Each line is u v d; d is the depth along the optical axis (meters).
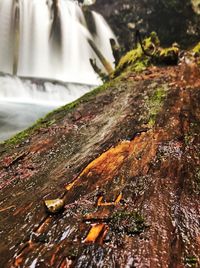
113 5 29.30
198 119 4.29
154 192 2.73
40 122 5.26
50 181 3.16
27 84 17.64
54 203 2.59
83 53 27.34
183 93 5.35
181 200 2.60
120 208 2.53
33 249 2.17
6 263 2.06
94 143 3.91
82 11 29.84
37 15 25.77
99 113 5.05
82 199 2.72
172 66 7.65
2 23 23.66
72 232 2.30
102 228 2.31
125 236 2.21
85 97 6.20
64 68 26.02
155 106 4.86
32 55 24.81
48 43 25.84
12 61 23.64
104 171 3.18
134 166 3.22
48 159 3.74
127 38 27.17
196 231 2.23
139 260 1.98
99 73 12.56
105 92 6.20
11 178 3.43
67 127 4.68
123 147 3.66
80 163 3.42
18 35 24.19
